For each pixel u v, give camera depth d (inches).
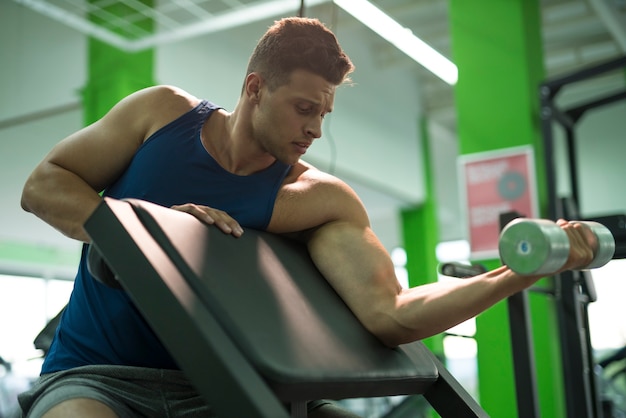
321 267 47.8
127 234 34.2
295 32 45.5
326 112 46.4
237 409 30.7
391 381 42.3
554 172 154.9
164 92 50.2
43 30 253.0
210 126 49.1
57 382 45.2
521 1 213.8
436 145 451.5
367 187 366.9
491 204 205.0
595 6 277.4
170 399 46.2
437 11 315.9
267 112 45.6
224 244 40.6
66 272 473.7
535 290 82.4
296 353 36.2
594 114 405.4
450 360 482.9
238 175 47.8
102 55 240.2
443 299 42.5
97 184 50.1
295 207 48.2
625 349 150.3
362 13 246.4
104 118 50.4
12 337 446.3
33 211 47.8
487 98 212.7
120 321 46.3
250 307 36.7
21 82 256.5
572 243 36.2
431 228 411.5
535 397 69.6
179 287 33.7
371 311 44.7
